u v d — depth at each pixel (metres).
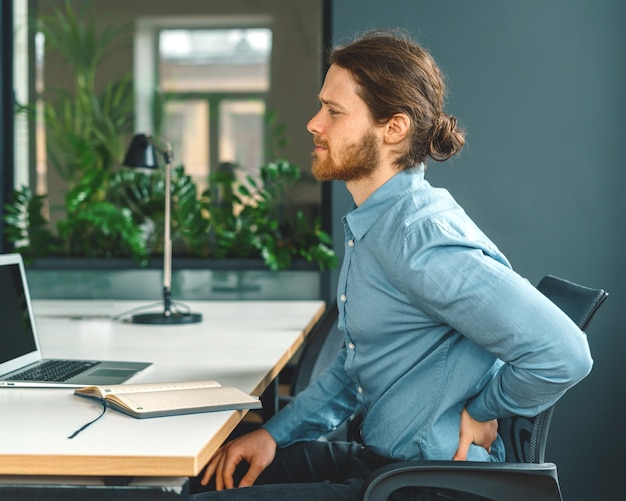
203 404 1.40
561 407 3.42
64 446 1.17
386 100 1.48
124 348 2.16
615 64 3.40
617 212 3.41
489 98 3.46
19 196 3.74
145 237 3.74
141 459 1.12
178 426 1.29
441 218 1.40
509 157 3.46
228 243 3.66
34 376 1.70
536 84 3.44
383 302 1.46
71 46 3.85
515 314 1.29
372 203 1.51
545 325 1.28
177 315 2.74
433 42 3.48
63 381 1.65
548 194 3.44
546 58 3.43
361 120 1.50
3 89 3.83
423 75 1.51
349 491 1.49
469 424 1.43
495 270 1.32
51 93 3.86
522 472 1.29
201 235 3.71
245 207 3.68
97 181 3.69
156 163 3.02
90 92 3.85
